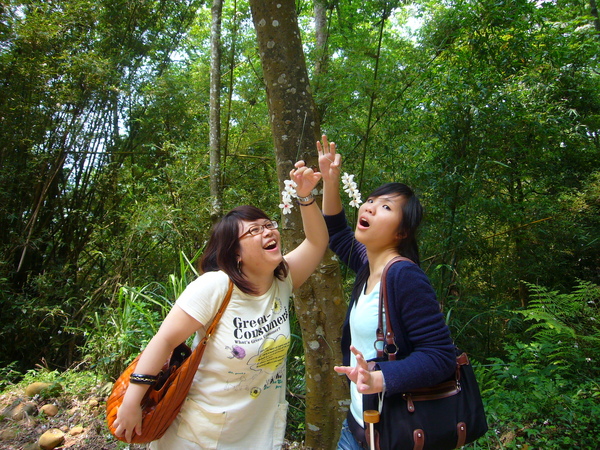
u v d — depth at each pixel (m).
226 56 5.64
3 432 2.84
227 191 5.23
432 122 4.46
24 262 5.39
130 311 3.38
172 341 1.40
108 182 5.62
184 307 1.41
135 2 5.68
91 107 5.50
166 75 5.66
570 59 5.25
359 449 1.49
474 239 4.51
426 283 1.31
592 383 2.89
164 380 1.45
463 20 4.34
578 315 3.55
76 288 5.47
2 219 5.16
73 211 5.43
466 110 4.13
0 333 4.72
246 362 1.45
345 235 1.80
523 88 5.25
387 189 1.50
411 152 4.62
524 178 6.04
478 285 5.44
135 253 5.18
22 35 4.75
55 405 3.11
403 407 1.26
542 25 4.62
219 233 1.51
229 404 1.46
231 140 6.02
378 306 1.36
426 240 4.52
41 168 5.22
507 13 4.14
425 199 4.51
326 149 1.71
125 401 1.37
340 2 5.98
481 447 2.44
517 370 3.07
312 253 1.71
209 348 1.46
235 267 1.48
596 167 6.45
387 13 4.44
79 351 4.95
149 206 4.75
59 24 5.10
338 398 2.29
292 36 2.26
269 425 1.56
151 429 1.42
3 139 5.00
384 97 4.64
